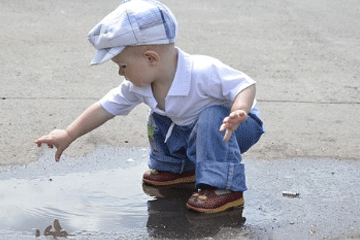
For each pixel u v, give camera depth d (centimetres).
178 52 394
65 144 416
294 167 471
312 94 632
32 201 410
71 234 369
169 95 393
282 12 1005
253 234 370
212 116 392
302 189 435
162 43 380
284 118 566
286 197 422
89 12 950
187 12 977
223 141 391
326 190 434
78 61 718
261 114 574
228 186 396
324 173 462
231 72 393
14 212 395
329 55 773
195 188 438
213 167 393
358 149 506
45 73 673
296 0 1105
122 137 521
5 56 723
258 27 899
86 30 848
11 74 664
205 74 390
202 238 364
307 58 757
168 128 419
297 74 695
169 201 415
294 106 598
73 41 795
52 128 532
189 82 391
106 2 1024
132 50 379
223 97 398
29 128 530
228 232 371
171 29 383
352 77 690
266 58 751
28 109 571
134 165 472
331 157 489
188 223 383
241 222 386
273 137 525
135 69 384
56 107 578
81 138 514
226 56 753
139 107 591
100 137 518
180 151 427
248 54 764
